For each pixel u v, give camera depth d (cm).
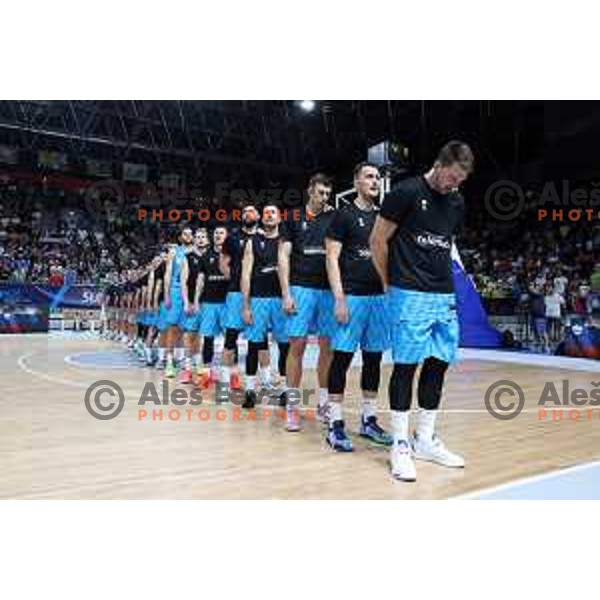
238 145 1886
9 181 2067
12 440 340
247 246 446
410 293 294
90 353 938
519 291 1333
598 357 1011
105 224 2128
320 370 404
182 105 1642
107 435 355
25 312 1545
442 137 1545
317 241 386
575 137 1454
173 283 633
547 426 404
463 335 1180
